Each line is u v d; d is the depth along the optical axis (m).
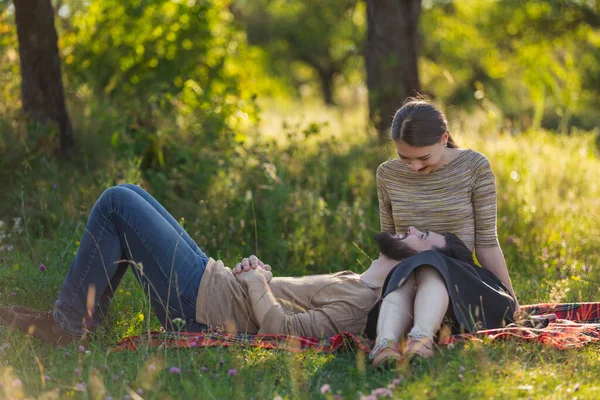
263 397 3.97
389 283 4.67
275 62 35.66
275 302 4.94
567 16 19.73
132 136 9.31
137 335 4.92
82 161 9.46
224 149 9.30
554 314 5.28
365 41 14.08
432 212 5.13
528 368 4.28
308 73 42.91
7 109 9.59
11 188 8.49
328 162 10.32
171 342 4.77
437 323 4.47
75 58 11.00
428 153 4.90
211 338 4.80
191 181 8.64
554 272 7.42
